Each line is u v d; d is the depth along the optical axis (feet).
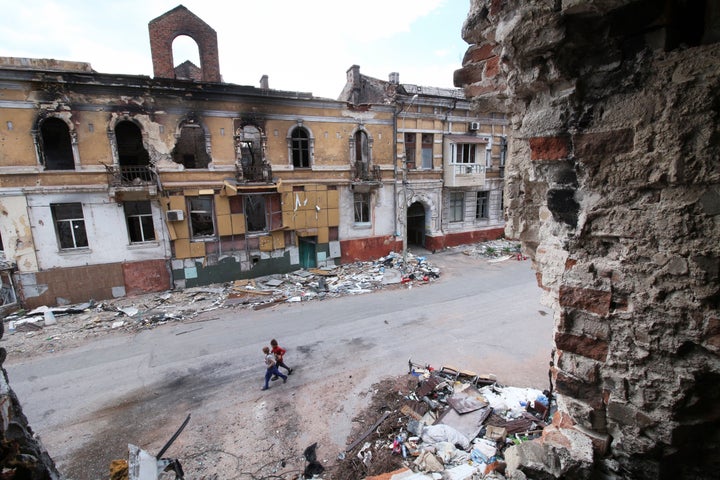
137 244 46.01
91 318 40.40
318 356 30.78
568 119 6.69
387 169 60.39
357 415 22.99
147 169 45.88
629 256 6.32
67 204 42.52
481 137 69.00
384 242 62.08
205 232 50.72
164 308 42.91
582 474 6.81
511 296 44.39
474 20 8.90
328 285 50.06
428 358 29.71
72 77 40.22
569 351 7.40
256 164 56.08
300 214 54.65
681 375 5.98
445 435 19.17
